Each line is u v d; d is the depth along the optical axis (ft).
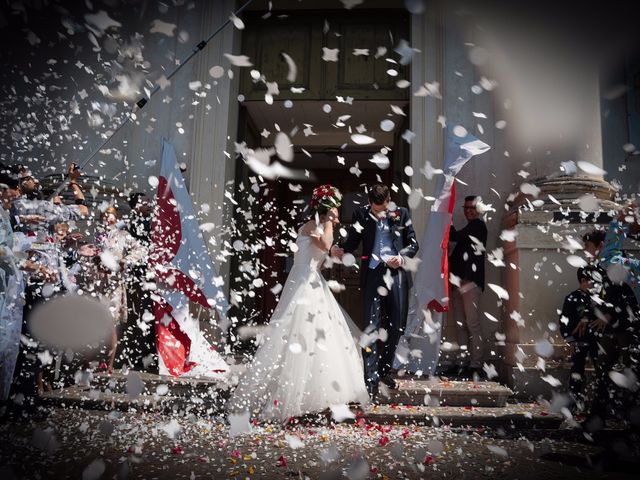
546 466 7.92
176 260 14.85
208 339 16.47
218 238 17.03
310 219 11.83
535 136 15.67
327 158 26.76
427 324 12.58
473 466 7.88
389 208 11.03
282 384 10.26
